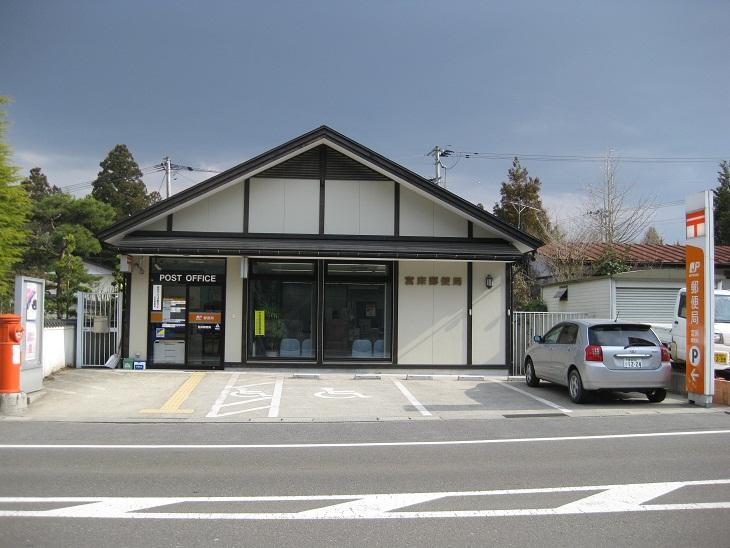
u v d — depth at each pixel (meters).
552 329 14.09
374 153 16.58
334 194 17.06
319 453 8.12
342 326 16.80
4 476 6.89
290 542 4.96
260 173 16.94
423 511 5.73
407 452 8.18
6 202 19.17
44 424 10.15
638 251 26.97
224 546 4.88
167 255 15.85
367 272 16.92
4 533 5.12
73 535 5.09
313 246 15.98
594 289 20.16
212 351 16.48
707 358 11.91
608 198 32.53
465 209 16.72
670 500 6.04
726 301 13.99
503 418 10.91
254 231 16.88
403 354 16.73
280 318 16.73
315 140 16.59
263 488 6.47
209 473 7.07
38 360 12.75
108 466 7.38
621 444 8.62
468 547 4.86
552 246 31.66
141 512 5.68
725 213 44.53
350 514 5.64
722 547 4.88
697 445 8.53
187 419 10.75
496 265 17.00
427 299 16.88
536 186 47.03
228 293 16.53
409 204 17.19
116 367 16.25
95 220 33.38
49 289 29.17
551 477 6.89
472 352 16.83
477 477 6.90
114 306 16.52
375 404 12.34
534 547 4.86
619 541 4.98
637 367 11.91
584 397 12.18
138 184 46.62
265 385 14.38
